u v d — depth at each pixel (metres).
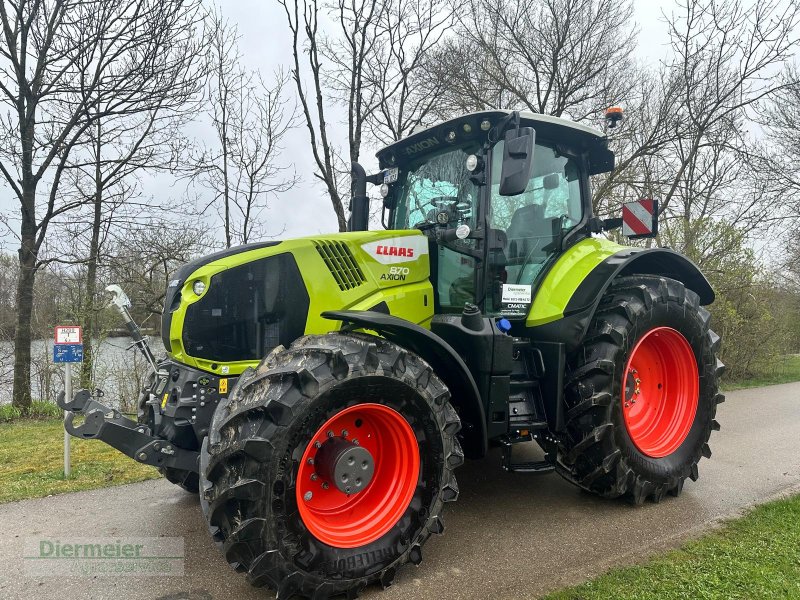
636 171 11.59
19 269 8.75
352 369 2.40
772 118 12.70
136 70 8.45
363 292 3.11
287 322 2.90
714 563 2.72
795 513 3.36
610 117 3.96
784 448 4.91
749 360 10.41
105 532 3.22
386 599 2.45
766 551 2.85
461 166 3.56
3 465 4.77
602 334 3.34
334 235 3.17
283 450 2.25
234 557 2.28
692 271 4.11
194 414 2.76
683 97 10.38
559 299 3.44
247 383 2.42
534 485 3.97
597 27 10.73
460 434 3.18
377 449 2.74
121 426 2.65
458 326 3.15
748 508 3.48
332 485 2.59
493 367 3.09
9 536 3.18
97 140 9.06
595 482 3.44
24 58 8.17
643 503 3.58
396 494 2.65
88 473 4.43
